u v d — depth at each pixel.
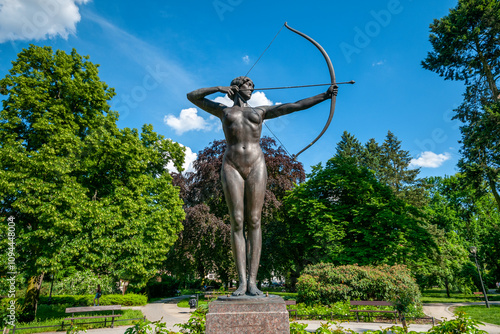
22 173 13.90
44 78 16.52
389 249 21.06
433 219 40.06
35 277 16.30
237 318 4.14
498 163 21.86
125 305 24.25
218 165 26.08
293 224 25.94
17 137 16.16
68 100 17.50
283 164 27.36
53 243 13.98
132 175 17.73
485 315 16.22
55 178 14.46
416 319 14.10
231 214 5.01
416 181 46.69
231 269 27.72
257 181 5.05
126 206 16.45
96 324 13.77
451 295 36.59
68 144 14.92
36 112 15.87
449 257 30.30
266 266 26.36
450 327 5.93
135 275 16.77
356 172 25.16
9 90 15.83
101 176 17.92
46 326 11.77
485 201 39.31
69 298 25.80
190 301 21.64
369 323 13.34
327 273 17.09
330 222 22.72
